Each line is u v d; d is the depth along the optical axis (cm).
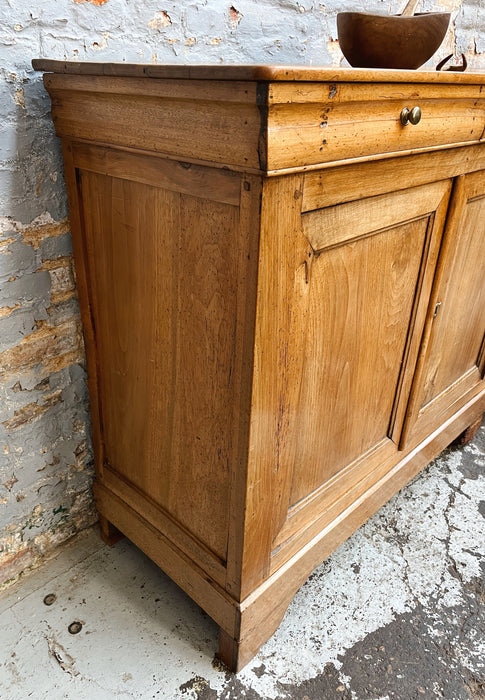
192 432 99
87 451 135
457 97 92
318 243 83
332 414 108
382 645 119
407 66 99
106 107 86
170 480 110
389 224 97
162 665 112
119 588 128
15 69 94
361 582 133
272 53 135
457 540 147
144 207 90
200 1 116
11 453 119
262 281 75
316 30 142
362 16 92
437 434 153
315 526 116
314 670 113
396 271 106
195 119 72
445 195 109
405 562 140
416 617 125
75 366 124
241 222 73
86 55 103
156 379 103
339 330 98
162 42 113
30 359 115
